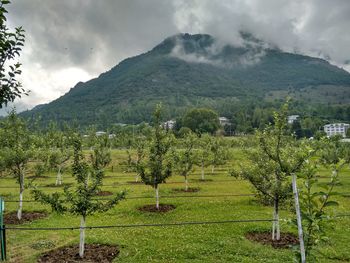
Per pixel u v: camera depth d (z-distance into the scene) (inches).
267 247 745.0
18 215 1000.9
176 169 1558.8
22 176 1027.3
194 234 836.0
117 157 3093.0
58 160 1804.9
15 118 1055.0
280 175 777.6
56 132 2155.5
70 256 693.3
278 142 756.0
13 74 374.0
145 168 1175.0
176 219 997.2
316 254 693.9
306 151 363.9
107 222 965.8
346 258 684.7
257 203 1228.5
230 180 1972.2
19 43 369.7
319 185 341.4
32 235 840.9
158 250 716.7
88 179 731.4
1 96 369.7
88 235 829.8
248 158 866.8
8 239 806.5
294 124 6087.6
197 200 1291.8
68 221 978.1
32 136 1139.9
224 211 1102.4
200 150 2057.1
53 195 728.3
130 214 1067.9
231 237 808.3
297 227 339.0
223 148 2514.8
